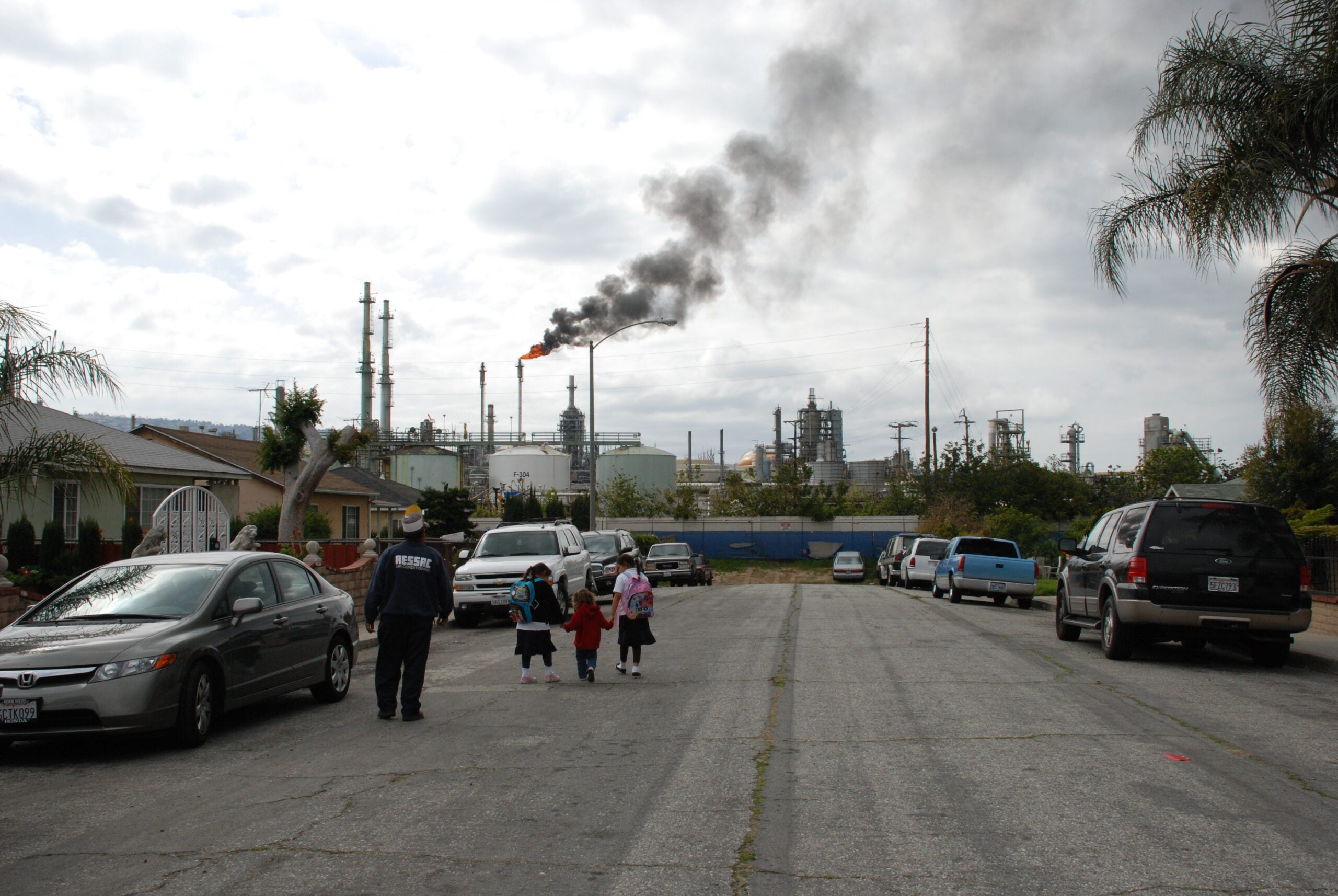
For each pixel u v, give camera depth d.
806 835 5.56
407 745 8.30
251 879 5.00
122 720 7.87
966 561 25.39
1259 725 8.76
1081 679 11.49
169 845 5.64
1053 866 5.04
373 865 5.18
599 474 71.88
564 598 20.03
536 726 8.98
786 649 14.58
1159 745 7.90
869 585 42.69
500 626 19.97
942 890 4.71
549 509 54.22
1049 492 56.31
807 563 60.41
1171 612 12.55
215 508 17.53
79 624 8.77
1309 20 13.07
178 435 34.59
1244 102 13.94
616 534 29.17
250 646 9.24
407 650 9.54
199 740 8.45
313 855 5.37
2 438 16.02
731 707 9.73
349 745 8.38
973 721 8.88
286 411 26.62
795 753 7.66
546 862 5.17
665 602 26.56
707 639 16.20
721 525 61.62
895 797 6.38
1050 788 6.57
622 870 5.02
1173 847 5.33
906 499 77.75
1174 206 14.99
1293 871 4.95
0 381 12.91
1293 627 12.45
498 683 11.88
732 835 5.58
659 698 10.39
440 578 9.70
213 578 9.38
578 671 11.82
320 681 10.48
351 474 46.97
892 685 11.01
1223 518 12.73
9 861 5.41
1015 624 19.06
